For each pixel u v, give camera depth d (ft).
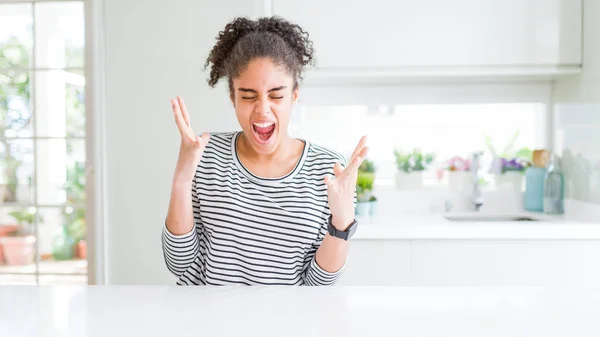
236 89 3.11
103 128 7.27
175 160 7.25
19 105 7.92
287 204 3.26
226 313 1.95
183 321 1.85
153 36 7.20
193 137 2.75
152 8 7.19
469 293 2.28
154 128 7.23
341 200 2.79
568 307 2.04
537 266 6.32
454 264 6.37
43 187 8.00
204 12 7.15
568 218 7.14
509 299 2.18
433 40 6.94
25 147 7.96
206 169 3.38
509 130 8.11
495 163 8.11
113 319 1.88
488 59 6.93
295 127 8.12
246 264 3.24
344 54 6.98
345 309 2.00
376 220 6.94
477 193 7.93
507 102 8.05
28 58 7.83
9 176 8.02
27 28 7.79
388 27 6.95
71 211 7.95
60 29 7.73
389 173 8.20
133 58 7.23
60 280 8.04
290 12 6.99
